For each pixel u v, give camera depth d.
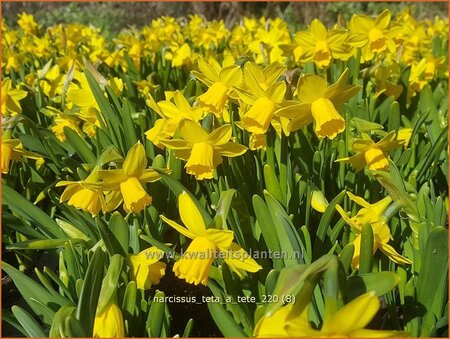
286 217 0.31
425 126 0.59
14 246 0.35
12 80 0.74
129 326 0.30
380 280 0.25
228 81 0.36
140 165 0.32
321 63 0.53
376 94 0.60
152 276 0.31
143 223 0.40
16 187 0.55
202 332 0.38
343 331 0.19
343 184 0.44
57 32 1.22
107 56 0.83
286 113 0.33
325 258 0.21
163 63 0.88
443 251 0.29
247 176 0.41
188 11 2.22
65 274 0.35
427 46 0.97
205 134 0.33
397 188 0.31
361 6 2.05
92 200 0.33
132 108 0.58
